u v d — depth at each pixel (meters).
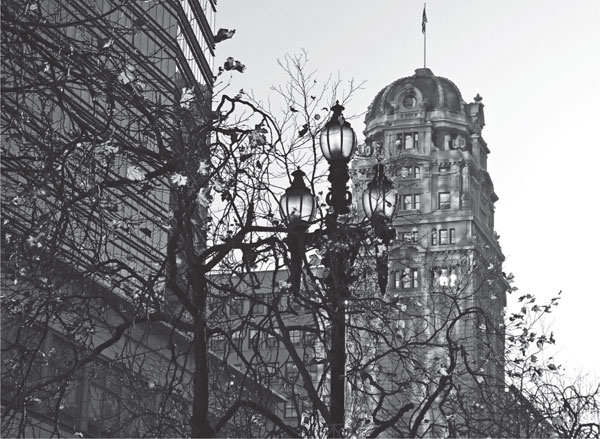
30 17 17.92
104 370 22.64
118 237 21.44
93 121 19.06
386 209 22.23
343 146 22.41
